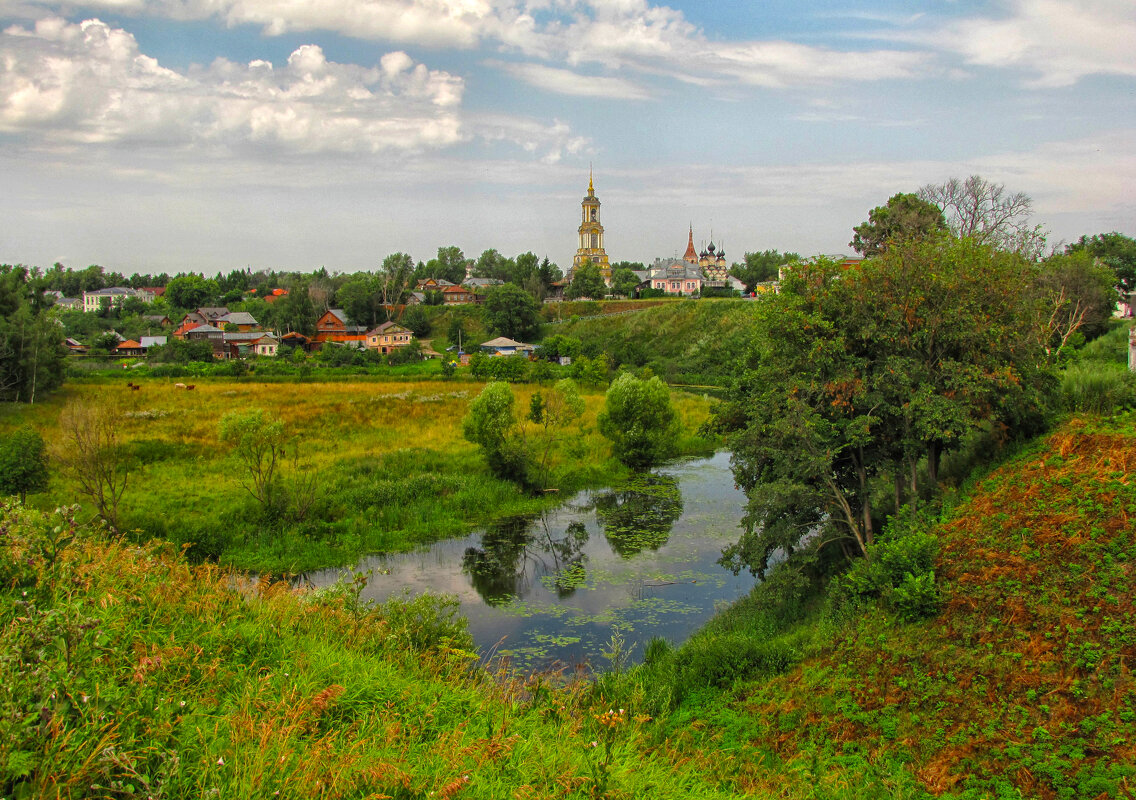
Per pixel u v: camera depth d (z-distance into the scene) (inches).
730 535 1065.5
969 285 753.6
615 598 830.5
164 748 250.5
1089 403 835.4
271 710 303.0
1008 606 542.9
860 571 667.4
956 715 468.8
